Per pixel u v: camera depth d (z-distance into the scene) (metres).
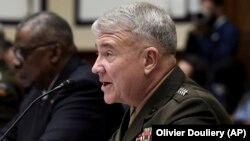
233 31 7.03
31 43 3.70
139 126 2.72
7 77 4.86
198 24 7.04
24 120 3.82
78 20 7.89
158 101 2.72
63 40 3.72
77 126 3.43
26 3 8.03
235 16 7.78
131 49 2.67
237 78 6.54
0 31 5.80
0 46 5.40
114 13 2.70
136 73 2.69
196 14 7.15
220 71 6.50
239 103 6.34
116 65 2.68
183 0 7.40
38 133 3.65
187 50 6.98
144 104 2.75
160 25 2.68
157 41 2.68
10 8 8.05
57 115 3.49
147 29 2.66
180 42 7.40
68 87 3.21
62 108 3.50
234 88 6.47
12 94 4.80
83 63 3.77
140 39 2.67
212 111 2.62
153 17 2.68
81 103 3.50
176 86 2.73
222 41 6.97
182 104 2.61
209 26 7.02
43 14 3.75
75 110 3.47
